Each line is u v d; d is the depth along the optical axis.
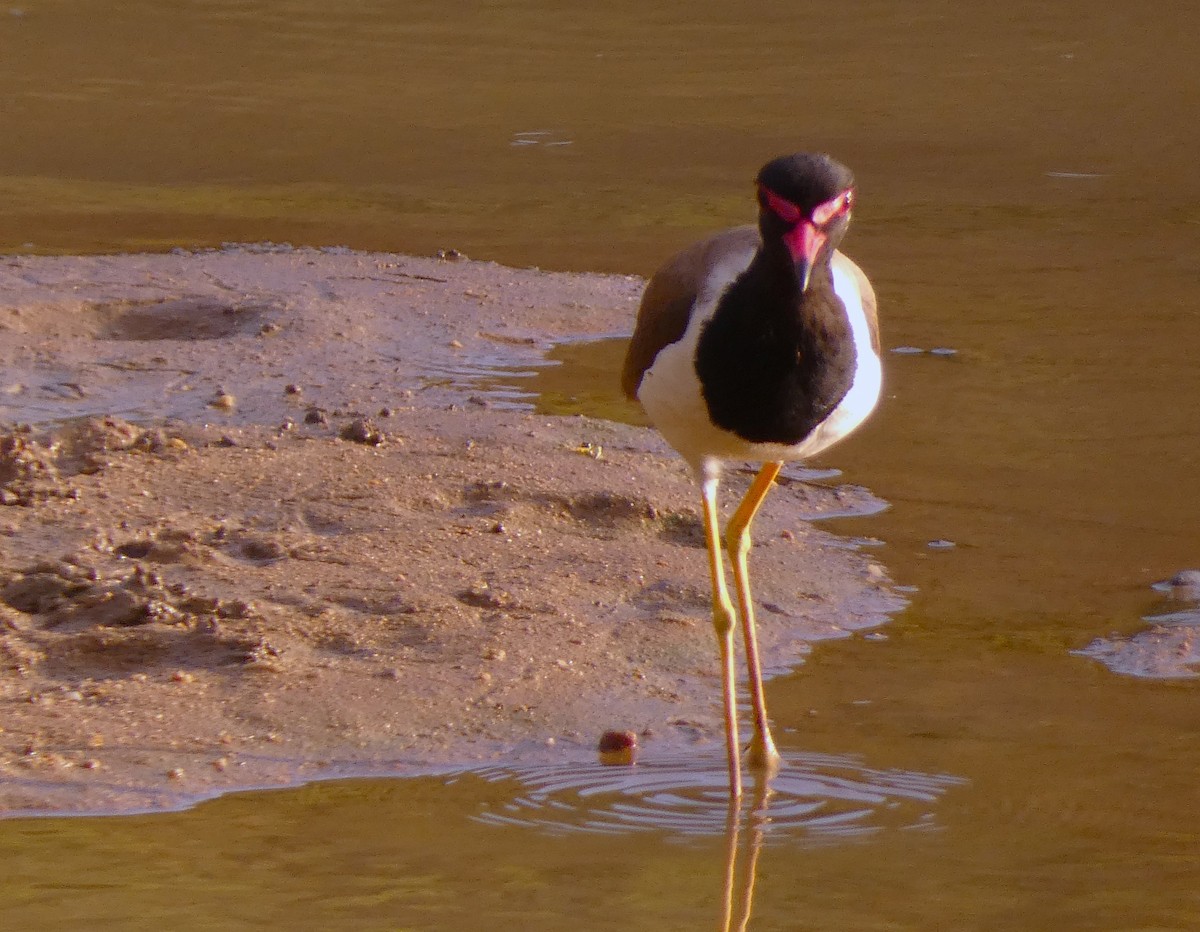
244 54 35.81
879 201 24.16
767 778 8.78
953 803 8.51
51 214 22.67
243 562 11.05
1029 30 38.19
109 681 9.54
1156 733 9.35
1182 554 11.95
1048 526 12.48
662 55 36.00
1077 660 10.34
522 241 21.45
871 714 9.59
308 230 21.97
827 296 8.24
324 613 10.31
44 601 10.38
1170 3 40.72
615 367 16.17
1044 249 21.30
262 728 9.09
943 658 10.36
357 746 8.98
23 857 7.76
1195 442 14.26
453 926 7.16
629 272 19.88
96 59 34.97
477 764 8.88
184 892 7.44
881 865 7.84
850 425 8.68
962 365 16.38
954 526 12.47
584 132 29.20
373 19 39.38
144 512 11.70
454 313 17.62
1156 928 7.23
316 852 7.87
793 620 10.84
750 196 24.36
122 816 8.21
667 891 7.54
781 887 7.61
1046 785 8.71
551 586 10.91
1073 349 16.94
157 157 26.92
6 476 12.32
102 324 17.12
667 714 9.52
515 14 40.06
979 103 31.50
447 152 27.52
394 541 11.38
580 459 13.08
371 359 16.00
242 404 14.60
